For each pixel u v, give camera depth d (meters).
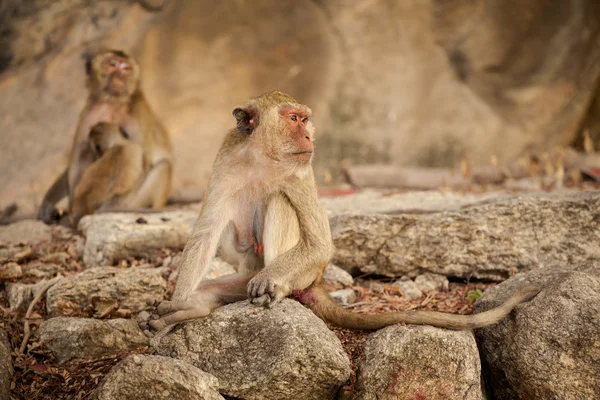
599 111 13.12
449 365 4.66
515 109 13.22
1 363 4.80
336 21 13.06
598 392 4.55
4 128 11.34
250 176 5.06
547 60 13.39
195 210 8.35
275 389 4.61
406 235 6.12
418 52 13.28
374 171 10.38
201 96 12.48
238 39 12.77
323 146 12.96
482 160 12.98
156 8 12.43
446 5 13.30
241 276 5.32
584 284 4.84
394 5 13.19
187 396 4.40
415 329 4.76
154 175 8.88
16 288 5.90
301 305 4.95
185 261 4.93
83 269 6.54
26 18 12.53
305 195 5.00
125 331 5.30
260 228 5.16
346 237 6.20
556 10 13.48
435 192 8.61
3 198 10.49
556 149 12.15
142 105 9.08
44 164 10.90
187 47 12.45
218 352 4.77
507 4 13.35
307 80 13.04
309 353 4.57
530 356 4.75
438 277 6.04
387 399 4.63
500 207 6.02
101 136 8.43
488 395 5.05
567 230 5.91
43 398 4.73
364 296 5.95
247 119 5.05
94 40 12.21
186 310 4.80
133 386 4.39
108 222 6.88
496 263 5.96
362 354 4.89
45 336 5.21
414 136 13.10
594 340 4.59
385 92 13.15
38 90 11.80
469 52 13.30
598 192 6.27
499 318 4.79
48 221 8.64
